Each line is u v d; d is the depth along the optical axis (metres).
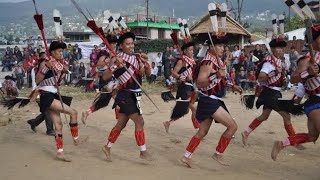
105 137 8.90
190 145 6.62
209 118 6.54
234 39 25.39
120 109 6.75
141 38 32.78
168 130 9.47
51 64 6.95
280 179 6.04
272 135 8.97
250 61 17.81
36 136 9.02
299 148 7.72
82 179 6.03
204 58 6.43
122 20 8.38
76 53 22.64
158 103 13.79
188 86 8.55
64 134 9.17
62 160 7.02
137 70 6.67
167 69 18.38
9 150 7.78
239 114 11.75
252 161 7.03
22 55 23.09
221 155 6.73
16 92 15.73
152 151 7.68
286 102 7.37
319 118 5.64
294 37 21.20
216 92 6.43
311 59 5.35
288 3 5.54
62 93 15.77
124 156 7.34
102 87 9.21
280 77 7.46
